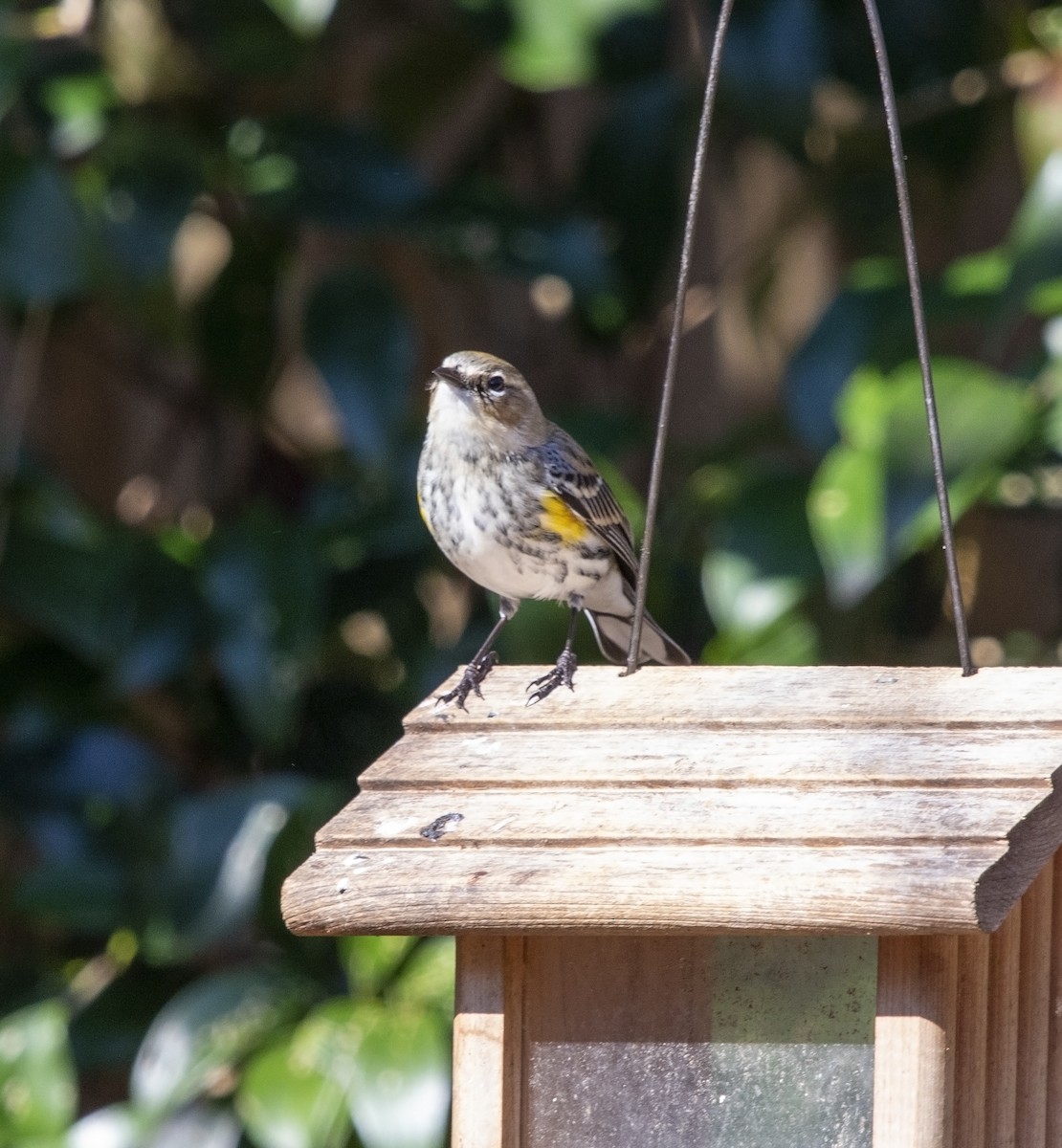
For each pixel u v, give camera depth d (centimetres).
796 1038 539
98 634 1125
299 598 1095
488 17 1166
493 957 534
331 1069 982
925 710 564
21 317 1268
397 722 1209
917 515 945
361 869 528
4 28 1139
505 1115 536
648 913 501
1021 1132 561
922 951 500
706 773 543
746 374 1438
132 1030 1136
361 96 1377
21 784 1161
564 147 1420
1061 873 571
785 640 1053
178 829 1087
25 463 1185
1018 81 1230
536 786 552
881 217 1336
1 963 1255
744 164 1441
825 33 1121
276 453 1347
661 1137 544
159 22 1186
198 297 1270
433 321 1411
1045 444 1073
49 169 1093
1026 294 1000
